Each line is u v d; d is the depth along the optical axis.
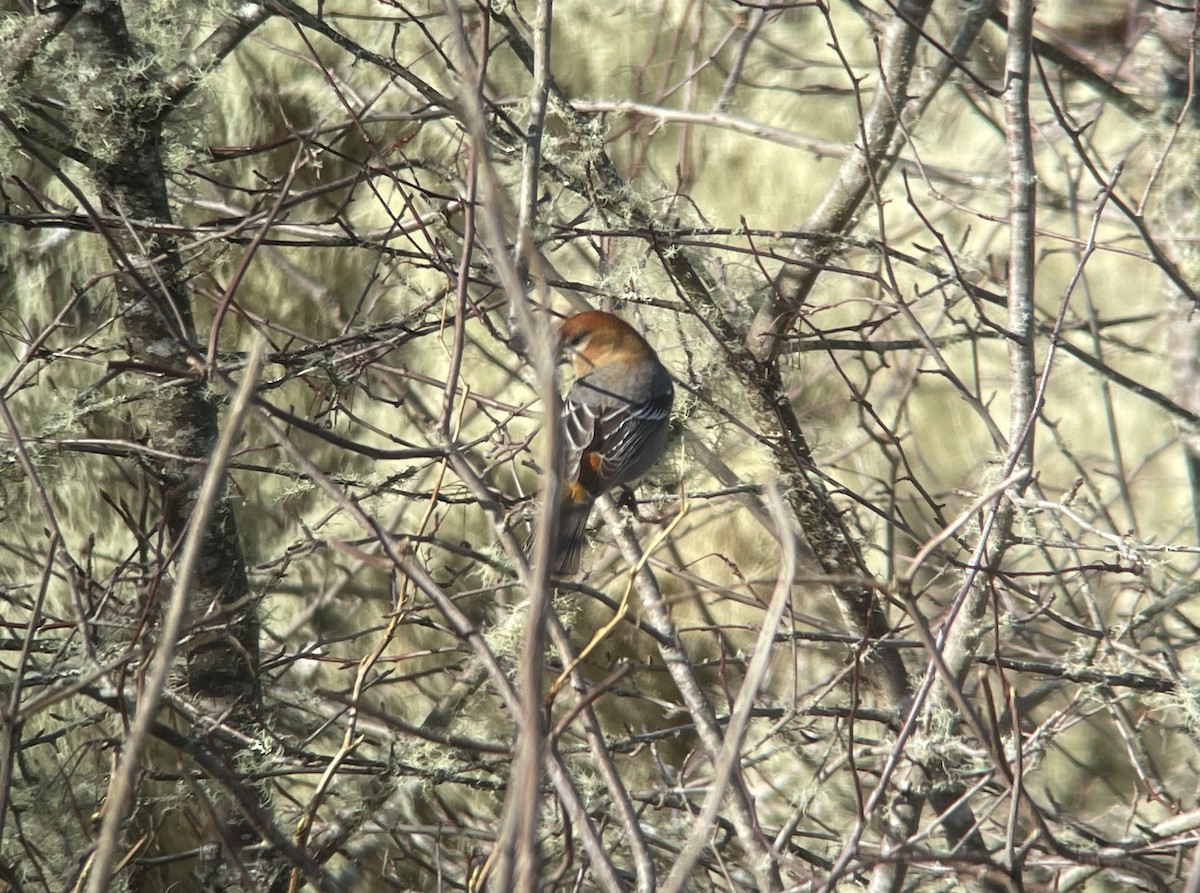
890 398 13.88
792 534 3.99
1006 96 8.05
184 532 8.55
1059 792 12.32
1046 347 13.15
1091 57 13.89
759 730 12.14
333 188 9.62
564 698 13.52
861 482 13.77
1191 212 11.20
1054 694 12.51
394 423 14.55
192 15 11.30
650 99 15.04
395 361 14.67
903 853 5.82
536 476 13.94
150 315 9.52
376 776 9.40
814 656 12.91
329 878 9.08
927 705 7.75
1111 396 13.83
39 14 9.15
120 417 12.12
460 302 5.29
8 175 9.80
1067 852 5.59
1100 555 12.57
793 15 15.12
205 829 7.82
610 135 14.40
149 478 12.47
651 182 14.31
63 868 8.73
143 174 9.73
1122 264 14.16
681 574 10.65
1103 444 13.83
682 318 11.40
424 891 10.78
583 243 13.74
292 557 11.27
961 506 13.03
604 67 15.31
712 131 14.79
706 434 10.86
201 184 14.95
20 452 5.88
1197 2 8.51
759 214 14.54
